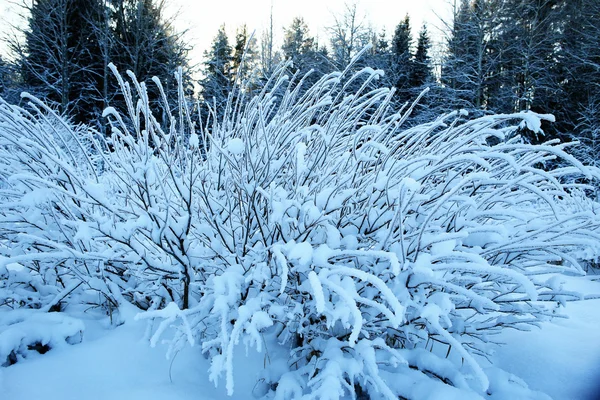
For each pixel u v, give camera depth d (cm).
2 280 249
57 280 271
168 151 236
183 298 247
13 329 201
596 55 1566
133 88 1545
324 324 215
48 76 1556
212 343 174
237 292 189
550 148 184
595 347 255
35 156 226
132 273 241
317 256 175
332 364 175
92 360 198
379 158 237
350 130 282
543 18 1788
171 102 1602
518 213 200
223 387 196
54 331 210
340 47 2112
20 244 245
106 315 256
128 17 1709
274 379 201
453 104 1706
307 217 208
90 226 211
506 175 245
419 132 229
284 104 268
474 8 1806
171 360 205
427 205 219
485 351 241
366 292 203
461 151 196
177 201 252
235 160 220
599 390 208
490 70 1777
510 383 199
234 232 248
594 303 365
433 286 204
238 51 2305
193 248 250
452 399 170
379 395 187
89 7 1655
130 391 179
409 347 234
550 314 218
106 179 291
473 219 224
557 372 229
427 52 2231
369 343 185
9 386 175
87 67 1639
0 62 1461
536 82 1611
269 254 210
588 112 1451
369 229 221
